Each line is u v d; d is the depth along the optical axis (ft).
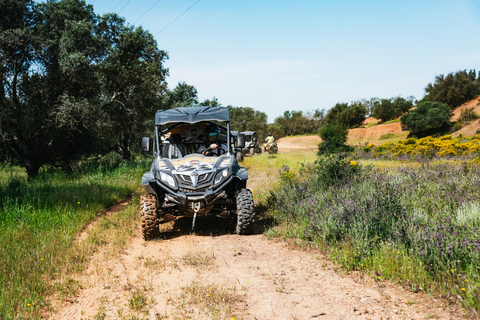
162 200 22.43
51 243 19.19
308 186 29.68
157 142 23.48
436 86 221.05
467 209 18.13
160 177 21.25
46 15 70.33
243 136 22.85
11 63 61.67
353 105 260.83
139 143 118.62
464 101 208.03
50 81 65.72
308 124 298.76
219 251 18.48
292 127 302.86
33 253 17.47
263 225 23.44
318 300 12.37
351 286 13.29
